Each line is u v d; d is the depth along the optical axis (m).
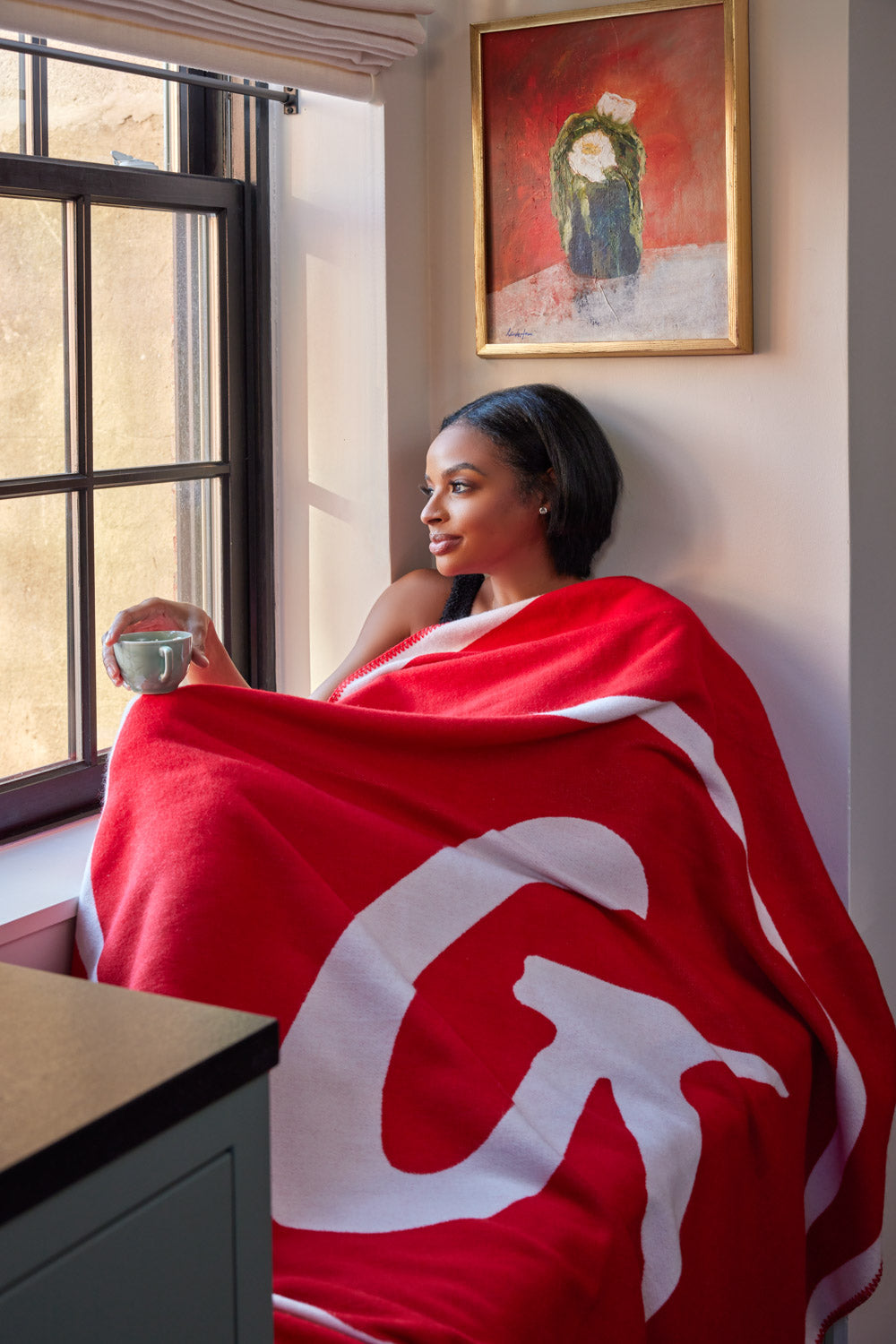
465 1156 1.06
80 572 1.57
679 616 1.45
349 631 1.76
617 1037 1.23
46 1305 0.51
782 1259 1.30
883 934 1.68
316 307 1.72
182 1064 0.56
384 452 1.69
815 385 1.51
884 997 1.54
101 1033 0.59
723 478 1.58
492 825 1.32
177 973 1.06
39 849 1.43
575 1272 0.97
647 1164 1.09
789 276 1.51
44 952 1.24
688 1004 1.31
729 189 1.50
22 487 1.48
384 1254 0.97
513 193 1.65
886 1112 1.44
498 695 1.45
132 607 1.35
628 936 1.34
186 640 1.27
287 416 1.77
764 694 1.59
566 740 1.36
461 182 1.70
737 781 1.47
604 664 1.43
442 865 1.25
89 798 1.57
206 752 1.22
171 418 1.68
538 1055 1.18
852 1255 1.44
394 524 1.71
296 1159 1.05
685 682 1.39
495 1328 0.90
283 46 1.48
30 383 1.50
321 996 1.11
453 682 1.48
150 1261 0.56
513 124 1.63
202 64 1.40
